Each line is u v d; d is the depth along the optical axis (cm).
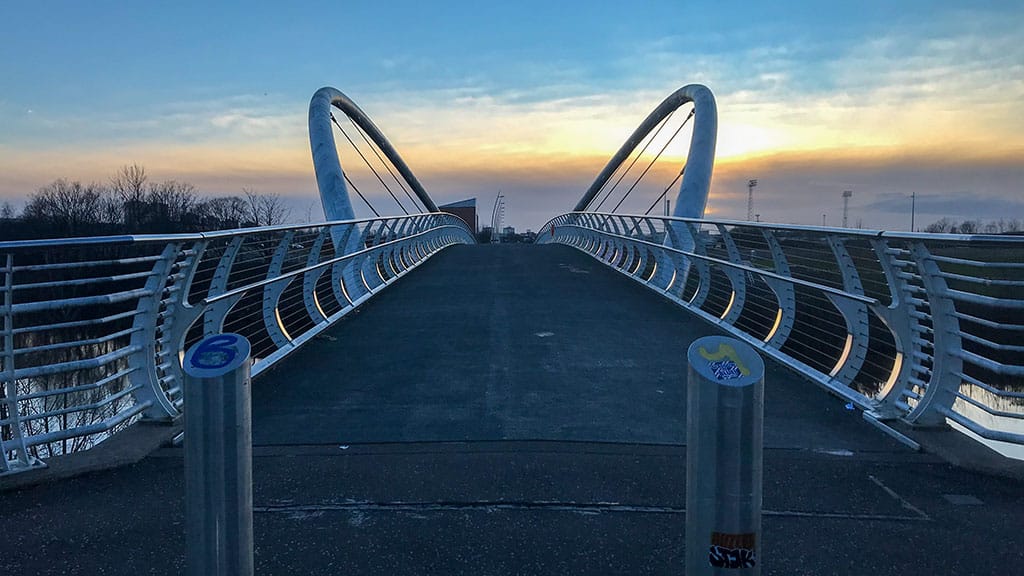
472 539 328
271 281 649
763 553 316
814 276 733
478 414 525
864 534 335
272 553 315
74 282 399
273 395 583
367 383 621
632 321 940
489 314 1005
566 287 1333
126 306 1127
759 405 207
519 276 1548
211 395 215
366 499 371
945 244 447
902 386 501
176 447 452
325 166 2652
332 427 495
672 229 1167
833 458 436
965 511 361
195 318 514
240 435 220
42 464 401
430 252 2184
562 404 553
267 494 377
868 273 577
